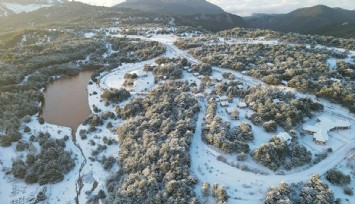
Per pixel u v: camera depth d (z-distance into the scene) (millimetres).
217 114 112750
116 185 88438
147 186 81062
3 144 110000
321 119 108750
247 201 76562
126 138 108312
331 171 84000
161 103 125500
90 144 113812
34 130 122875
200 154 94312
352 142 99062
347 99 116438
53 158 102812
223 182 82938
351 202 76125
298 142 96688
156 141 100000
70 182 96000
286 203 70812
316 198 73688
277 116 106125
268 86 138125
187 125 105438
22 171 96812
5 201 88688
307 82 129500
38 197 89312
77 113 140250
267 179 83625
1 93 143625
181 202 74000
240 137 97500
